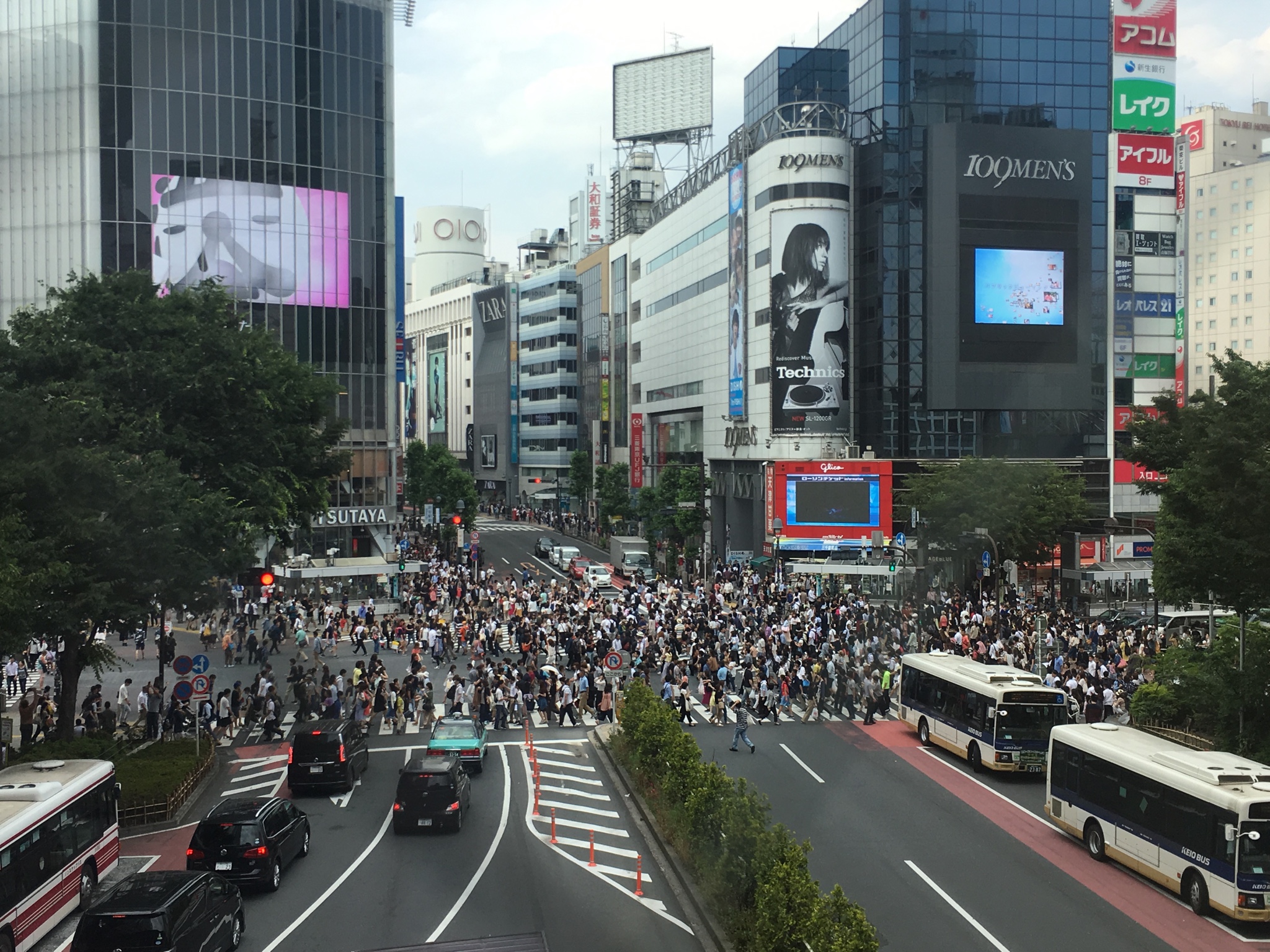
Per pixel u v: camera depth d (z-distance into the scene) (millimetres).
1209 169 169500
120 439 32844
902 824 28172
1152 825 23734
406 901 22453
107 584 28484
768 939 17250
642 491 101312
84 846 22859
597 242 177125
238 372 36531
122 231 75312
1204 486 29406
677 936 20578
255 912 21828
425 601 63031
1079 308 86625
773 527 83500
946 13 86312
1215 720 33438
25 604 25328
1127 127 89062
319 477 43406
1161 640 47281
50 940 21125
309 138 79438
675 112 125938
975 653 45406
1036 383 86188
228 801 24094
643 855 25719
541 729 40125
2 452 27406
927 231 85125
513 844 26594
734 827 20812
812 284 84688
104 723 37219
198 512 31156
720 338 99125
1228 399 29734
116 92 75062
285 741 38094
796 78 100125
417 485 126438
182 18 75938
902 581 64562
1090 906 22484
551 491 157875
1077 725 27891
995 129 84812
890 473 84125
